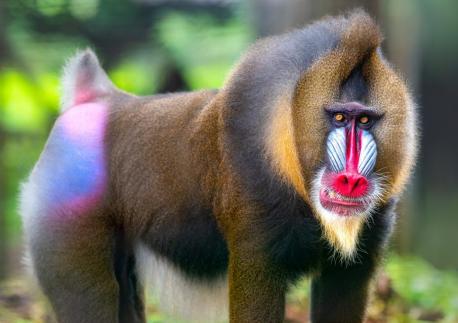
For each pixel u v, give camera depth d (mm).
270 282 9359
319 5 16453
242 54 9797
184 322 12195
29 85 24828
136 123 10680
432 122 33531
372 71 9070
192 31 25828
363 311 10109
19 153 26609
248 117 9234
